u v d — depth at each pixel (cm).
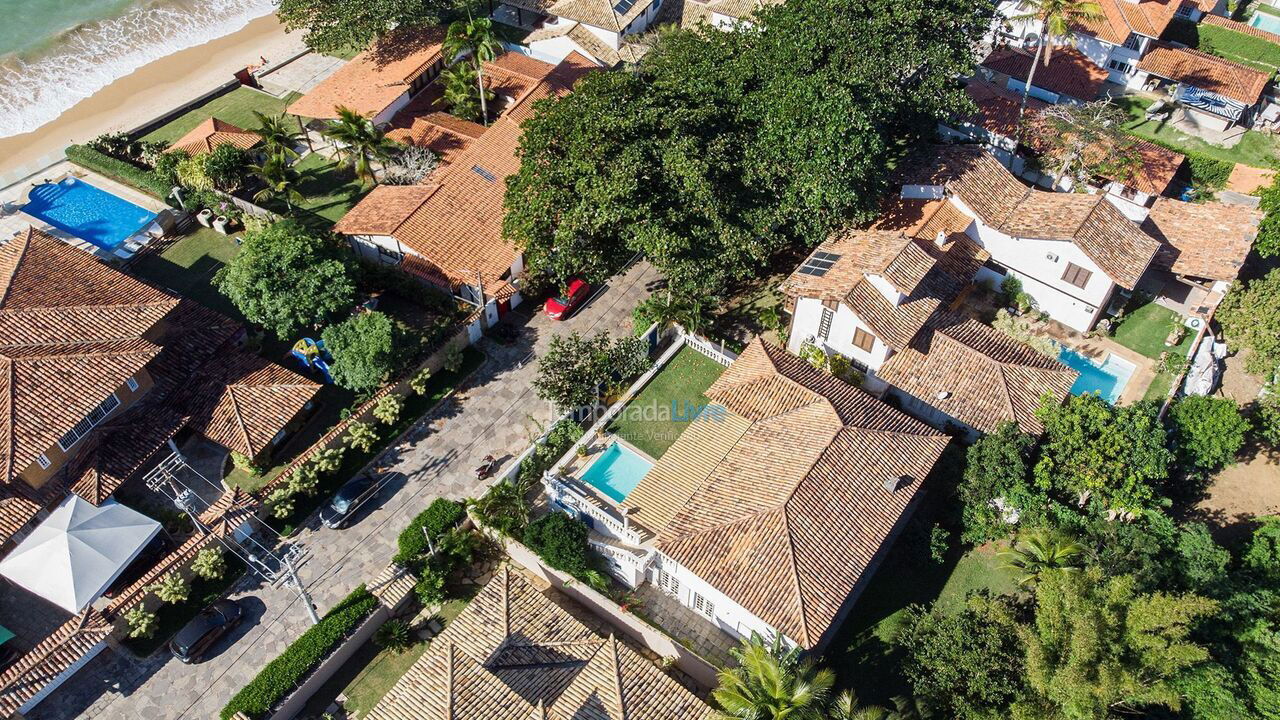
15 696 3997
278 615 4491
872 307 5197
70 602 4191
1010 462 4722
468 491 5047
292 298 5316
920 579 4734
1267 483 5447
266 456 5075
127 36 9306
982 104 7725
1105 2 8431
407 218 6044
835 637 4462
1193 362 5862
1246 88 8006
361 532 4844
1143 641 3844
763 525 4206
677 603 4584
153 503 4897
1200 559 4575
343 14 7606
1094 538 4525
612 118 5541
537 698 3869
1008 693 3981
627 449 5072
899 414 4938
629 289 6306
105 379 4775
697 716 3841
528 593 4272
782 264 6488
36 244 5416
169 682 4253
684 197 5591
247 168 6650
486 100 7575
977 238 6222
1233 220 6344
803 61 5922
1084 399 4956
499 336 5900
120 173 6825
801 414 4750
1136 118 8250
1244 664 4259
